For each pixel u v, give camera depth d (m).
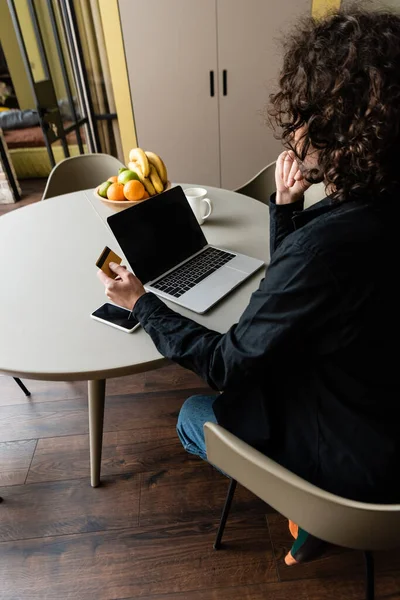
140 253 1.12
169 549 1.28
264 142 3.01
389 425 0.72
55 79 2.71
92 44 2.85
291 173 0.98
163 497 1.42
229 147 3.04
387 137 0.54
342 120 0.56
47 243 1.37
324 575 1.21
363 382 0.69
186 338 0.84
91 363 0.90
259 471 0.68
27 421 1.70
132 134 3.01
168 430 1.63
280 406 0.80
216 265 1.18
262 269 1.18
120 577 1.23
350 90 0.54
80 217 1.55
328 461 0.76
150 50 2.67
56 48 2.71
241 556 1.26
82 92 3.06
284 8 2.54
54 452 1.58
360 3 0.62
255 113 2.89
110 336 0.97
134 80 2.78
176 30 2.60
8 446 1.60
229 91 2.81
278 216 1.06
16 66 4.48
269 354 0.68
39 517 1.38
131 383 1.83
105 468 1.51
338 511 0.62
